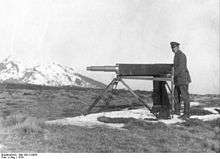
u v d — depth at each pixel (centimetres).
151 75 1558
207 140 1124
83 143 1058
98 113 1667
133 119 1441
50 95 2514
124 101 2320
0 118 1309
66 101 2183
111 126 1310
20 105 1931
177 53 1540
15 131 1149
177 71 1527
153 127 1283
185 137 1174
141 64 1540
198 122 1394
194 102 2339
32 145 1027
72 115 1619
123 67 1531
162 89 1558
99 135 1146
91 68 1526
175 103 1608
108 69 1535
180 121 1466
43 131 1165
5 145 1023
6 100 2139
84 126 1291
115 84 1574
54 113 1672
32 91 2847
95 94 2759
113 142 1077
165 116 1523
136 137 1140
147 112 1708
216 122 1431
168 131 1241
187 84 1541
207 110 1794
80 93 2795
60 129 1210
